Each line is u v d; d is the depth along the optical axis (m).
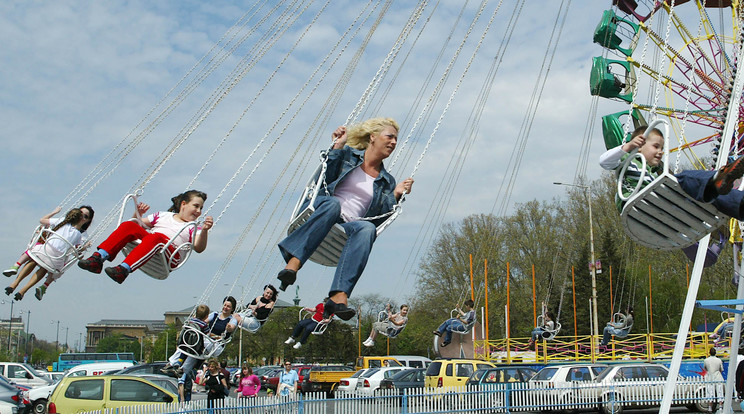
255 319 11.39
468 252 54.62
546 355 29.62
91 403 15.42
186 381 16.03
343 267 5.10
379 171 5.95
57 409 15.33
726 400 10.48
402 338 65.25
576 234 53.88
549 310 52.44
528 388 17.38
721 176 6.30
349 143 5.97
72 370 28.30
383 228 5.88
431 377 23.42
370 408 15.08
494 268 54.12
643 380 18.72
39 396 24.20
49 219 7.61
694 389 18.64
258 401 14.02
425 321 57.41
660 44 23.09
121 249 7.32
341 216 5.67
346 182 5.81
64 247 7.52
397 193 5.99
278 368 38.28
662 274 51.56
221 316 11.40
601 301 49.69
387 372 27.11
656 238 7.14
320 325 8.90
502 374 21.16
